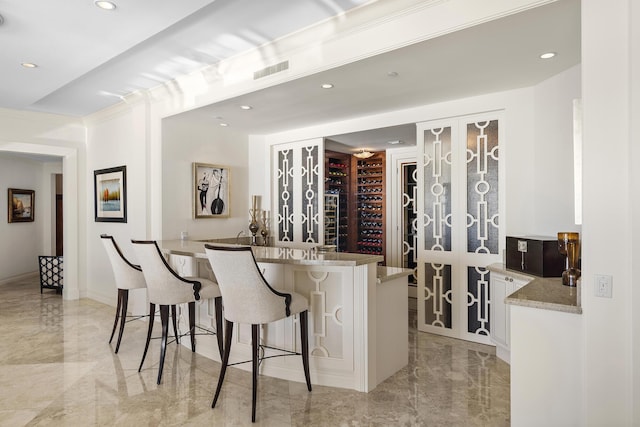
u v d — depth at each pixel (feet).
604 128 6.46
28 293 21.48
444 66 10.46
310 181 17.84
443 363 11.57
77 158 20.26
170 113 15.46
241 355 11.01
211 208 17.67
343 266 9.75
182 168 16.67
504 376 10.64
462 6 8.41
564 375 6.91
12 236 24.86
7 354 12.21
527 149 12.25
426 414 8.66
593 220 6.52
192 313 12.00
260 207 19.43
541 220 11.82
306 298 10.08
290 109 14.66
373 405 9.03
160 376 10.18
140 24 9.50
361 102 13.74
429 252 14.47
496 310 11.91
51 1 8.47
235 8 9.50
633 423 6.26
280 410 8.79
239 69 12.77
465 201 13.62
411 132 16.78
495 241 13.06
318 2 9.25
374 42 9.71
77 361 11.62
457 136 13.76
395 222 21.25
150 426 8.15
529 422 7.17
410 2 8.98
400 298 11.13
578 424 6.81
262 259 9.61
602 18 6.48
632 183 6.22
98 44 10.57
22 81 13.48
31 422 8.29
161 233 15.96
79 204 20.35
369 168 23.39
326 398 9.34
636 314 6.21
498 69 10.72
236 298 8.69
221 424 8.23
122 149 17.92
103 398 9.34
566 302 6.99
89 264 20.36
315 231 17.61
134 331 14.60
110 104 17.74
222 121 16.46
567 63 10.33
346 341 9.82
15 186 25.08
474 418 8.51
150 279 10.44
